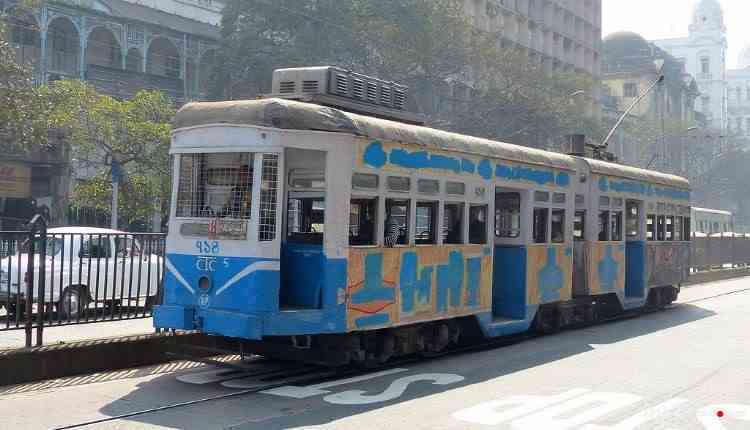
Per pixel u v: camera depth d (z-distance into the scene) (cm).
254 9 3559
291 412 712
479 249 1101
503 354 1105
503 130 4084
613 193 1518
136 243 1008
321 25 3491
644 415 721
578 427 673
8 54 2077
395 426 668
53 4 3600
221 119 842
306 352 860
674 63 9350
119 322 1077
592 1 7575
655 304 1769
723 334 1345
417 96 3831
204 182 858
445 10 3662
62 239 914
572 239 1362
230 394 787
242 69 3600
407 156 957
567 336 1321
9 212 3303
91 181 2761
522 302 1217
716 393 827
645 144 6956
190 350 994
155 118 2788
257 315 792
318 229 861
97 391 792
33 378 835
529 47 6350
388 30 3388
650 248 1691
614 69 8900
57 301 1031
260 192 810
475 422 686
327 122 851
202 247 841
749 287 2592
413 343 999
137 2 4434
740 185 8106
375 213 912
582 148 1519
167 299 867
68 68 3862
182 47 4200
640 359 1059
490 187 1127
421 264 980
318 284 848
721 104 12556
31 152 3203
